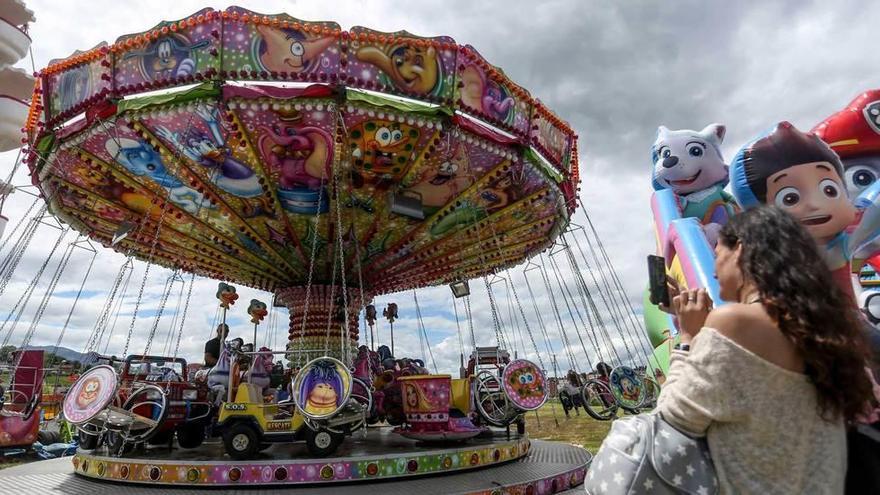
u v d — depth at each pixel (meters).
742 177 5.23
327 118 7.24
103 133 7.60
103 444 7.57
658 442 1.60
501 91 7.83
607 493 1.63
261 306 10.18
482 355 9.22
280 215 9.49
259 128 7.44
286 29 6.74
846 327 1.51
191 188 8.88
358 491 5.75
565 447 9.27
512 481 6.20
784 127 5.19
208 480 6.01
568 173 9.68
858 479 1.59
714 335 1.56
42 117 8.06
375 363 10.67
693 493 1.51
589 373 8.59
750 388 1.49
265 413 6.58
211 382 8.00
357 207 9.36
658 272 2.48
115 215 10.20
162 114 7.08
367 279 11.60
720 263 1.84
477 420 8.26
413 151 8.01
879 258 7.20
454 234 10.79
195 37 6.73
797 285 1.54
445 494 5.53
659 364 8.80
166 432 7.73
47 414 13.69
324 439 6.46
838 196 4.96
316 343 10.52
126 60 7.05
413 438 7.64
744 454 1.49
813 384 1.49
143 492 5.88
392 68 7.00
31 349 11.97
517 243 11.95
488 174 8.71
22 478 6.78
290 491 5.82
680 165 7.83
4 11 13.98
